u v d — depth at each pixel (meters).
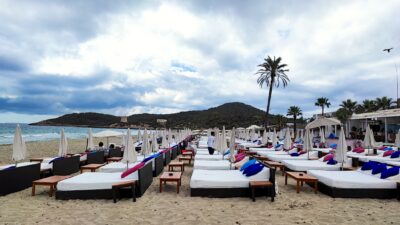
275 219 5.09
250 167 7.06
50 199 6.41
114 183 6.37
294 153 12.45
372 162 7.86
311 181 7.14
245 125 82.12
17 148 7.82
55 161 9.09
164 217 5.17
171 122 98.56
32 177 7.88
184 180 8.94
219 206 5.89
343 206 5.96
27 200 6.32
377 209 5.74
